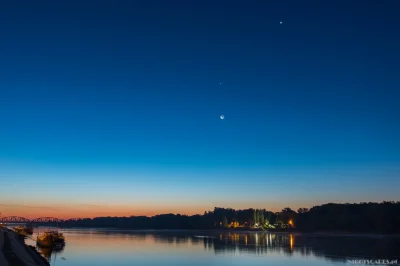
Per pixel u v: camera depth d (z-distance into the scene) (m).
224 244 176.75
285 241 196.38
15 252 87.81
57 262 106.06
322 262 107.38
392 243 169.50
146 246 163.12
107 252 134.25
